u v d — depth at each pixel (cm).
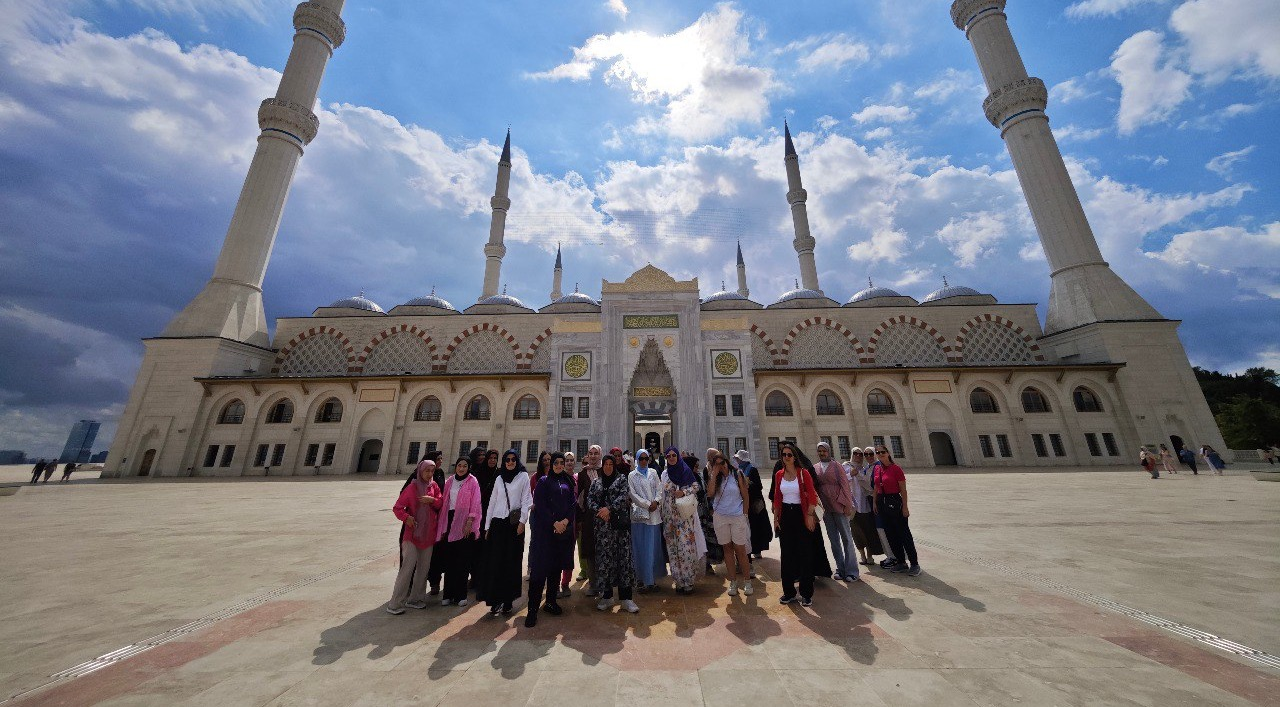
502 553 566
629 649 449
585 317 3625
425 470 606
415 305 4009
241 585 657
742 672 392
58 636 476
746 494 664
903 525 680
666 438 4766
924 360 3494
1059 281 3416
